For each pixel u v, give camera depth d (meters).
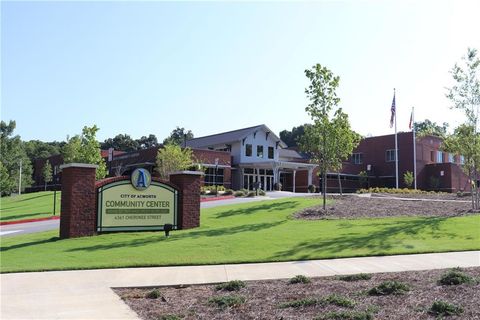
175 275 9.45
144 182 17.19
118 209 16.78
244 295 7.56
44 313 6.62
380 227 16.53
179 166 38.09
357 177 56.91
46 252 12.77
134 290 8.31
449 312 6.07
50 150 94.94
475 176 23.12
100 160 31.70
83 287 8.41
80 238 15.55
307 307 6.66
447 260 10.84
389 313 6.21
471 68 22.45
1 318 6.36
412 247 12.62
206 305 6.99
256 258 11.24
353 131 24.05
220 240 13.97
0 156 63.97
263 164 47.28
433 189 53.59
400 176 55.47
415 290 7.43
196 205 18.25
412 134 54.94
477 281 7.79
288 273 9.54
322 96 22.94
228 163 47.69
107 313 6.63
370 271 9.61
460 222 17.59
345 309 6.46
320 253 11.81
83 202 16.09
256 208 23.98
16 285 8.56
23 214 28.59
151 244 13.73
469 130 22.48
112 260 11.16
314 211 21.53
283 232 15.42
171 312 6.65
